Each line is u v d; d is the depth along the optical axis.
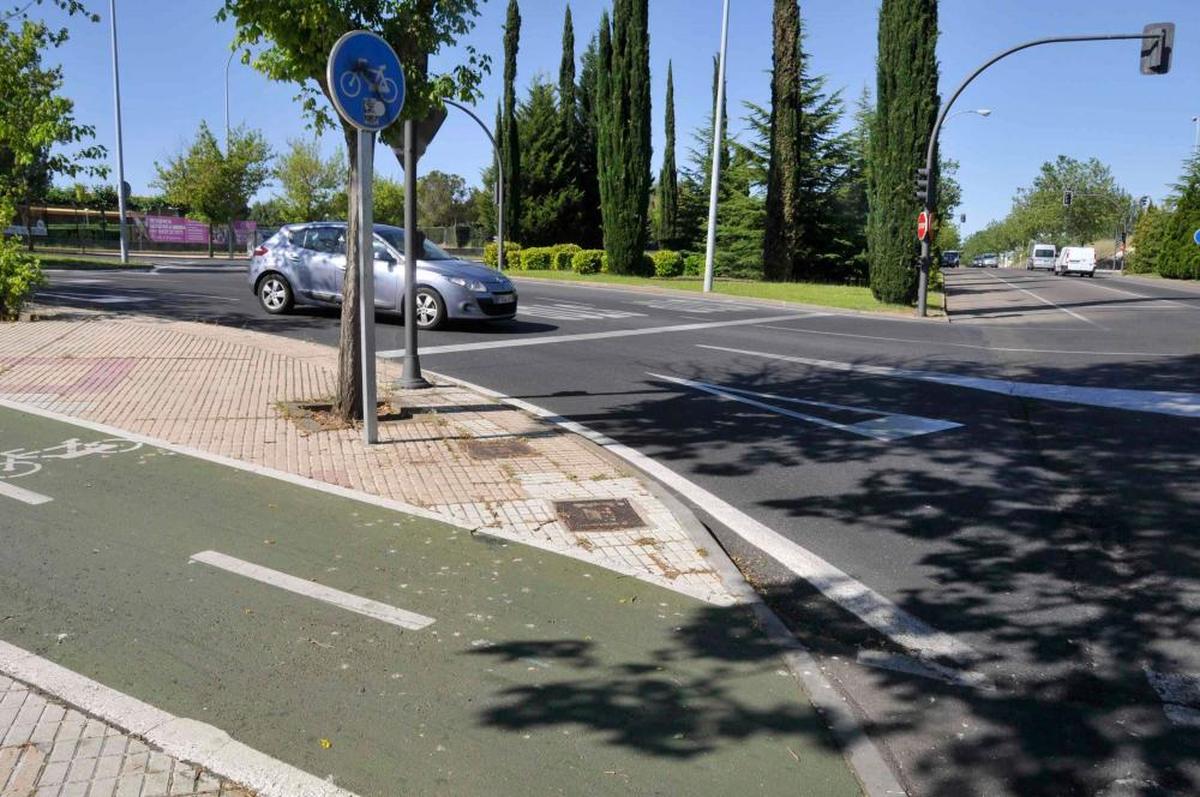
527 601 4.48
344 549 5.07
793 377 11.49
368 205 6.95
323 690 3.56
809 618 4.52
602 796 2.96
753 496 6.49
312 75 7.30
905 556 5.36
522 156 51.41
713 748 3.26
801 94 42.88
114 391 8.85
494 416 8.56
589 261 39.38
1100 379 11.45
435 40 7.80
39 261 13.73
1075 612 4.59
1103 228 102.25
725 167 49.16
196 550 4.99
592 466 6.97
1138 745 3.40
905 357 13.62
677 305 23.16
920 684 3.86
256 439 7.31
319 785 2.95
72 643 3.88
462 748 3.20
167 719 3.29
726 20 28.69
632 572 4.89
